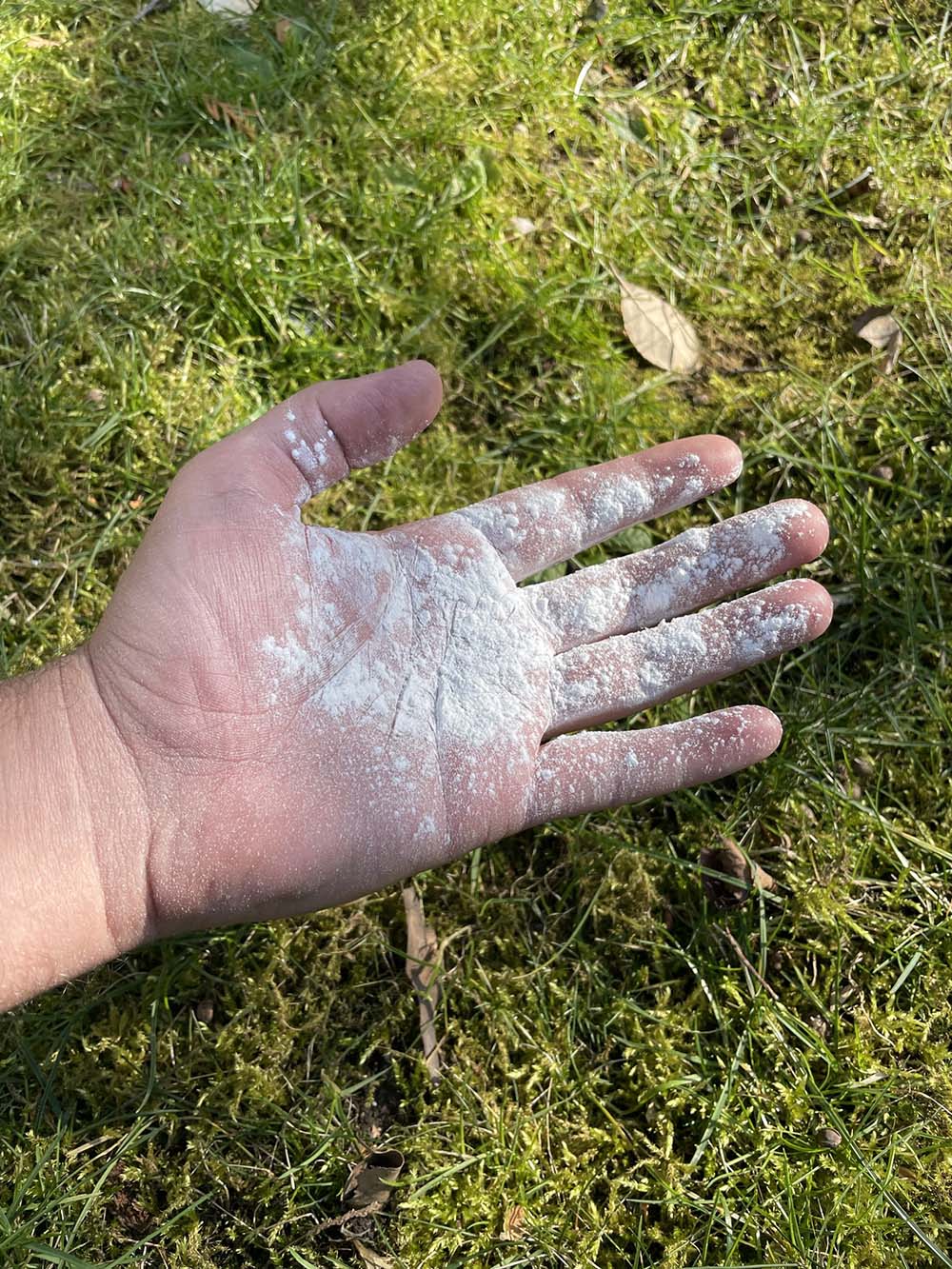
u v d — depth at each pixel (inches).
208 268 15.1
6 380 14.5
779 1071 12.2
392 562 12.0
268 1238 11.6
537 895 13.0
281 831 10.9
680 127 16.6
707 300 15.6
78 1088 12.0
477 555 12.3
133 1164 11.8
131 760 10.7
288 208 15.5
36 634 13.5
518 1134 11.9
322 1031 12.4
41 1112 11.8
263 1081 12.0
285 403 11.3
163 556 10.8
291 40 16.4
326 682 11.3
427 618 11.9
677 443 12.8
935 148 16.4
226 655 10.8
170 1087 12.0
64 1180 11.6
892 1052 12.4
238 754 10.9
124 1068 12.0
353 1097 12.2
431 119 16.2
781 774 13.2
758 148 16.4
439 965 12.5
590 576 12.5
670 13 17.0
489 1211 11.7
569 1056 12.3
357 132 16.1
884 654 13.8
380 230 15.5
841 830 13.1
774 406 15.0
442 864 11.6
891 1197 11.7
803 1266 11.4
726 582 12.4
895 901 12.9
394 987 12.5
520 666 11.9
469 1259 11.5
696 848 13.1
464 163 16.0
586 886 13.0
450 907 12.9
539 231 15.9
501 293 15.4
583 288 15.5
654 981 12.8
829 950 12.7
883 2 17.2
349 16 16.8
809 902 12.8
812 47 17.1
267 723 11.0
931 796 13.3
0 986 10.2
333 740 11.1
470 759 11.5
